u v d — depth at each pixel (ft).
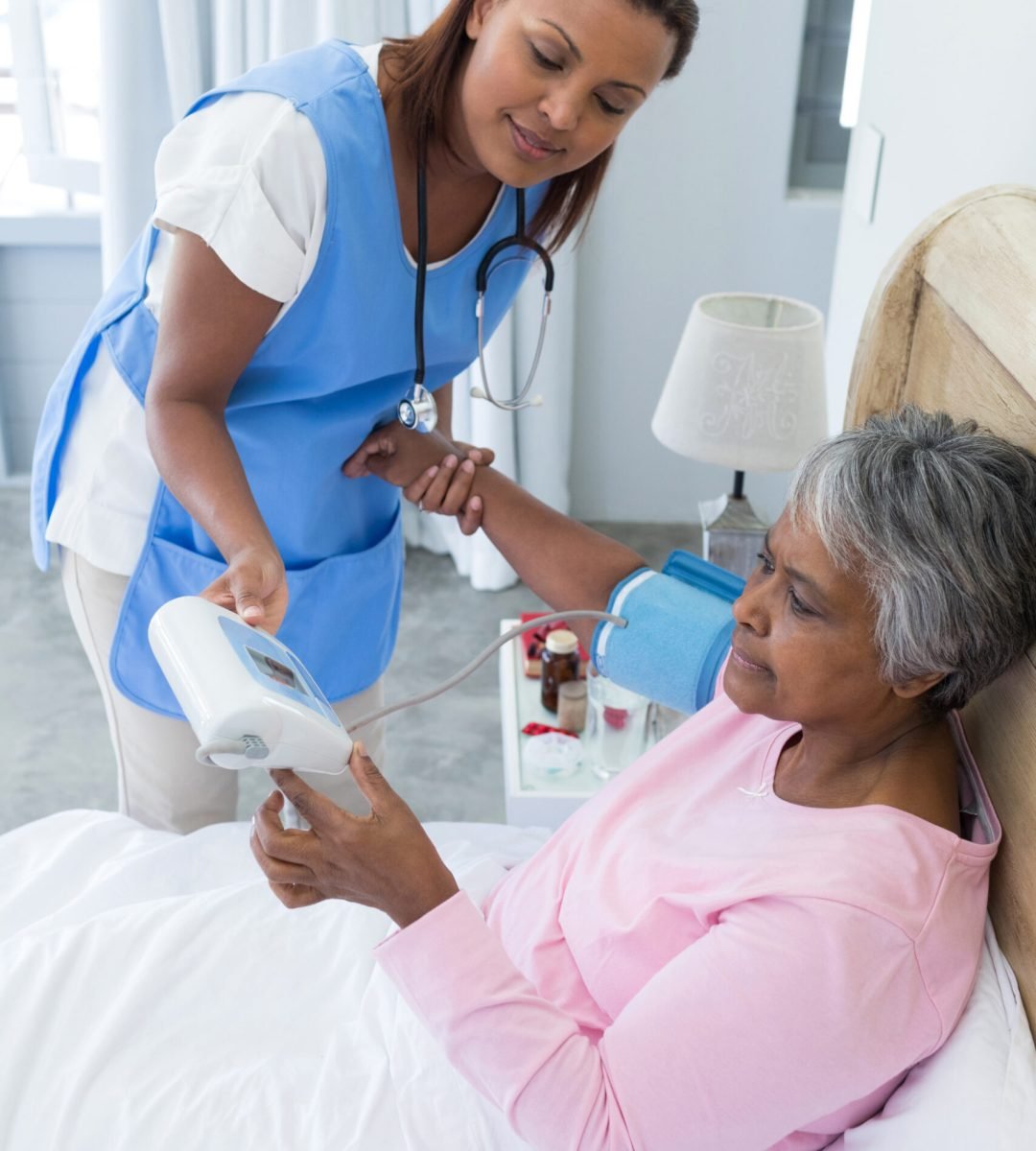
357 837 3.33
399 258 4.43
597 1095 3.22
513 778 6.12
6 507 11.27
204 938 4.28
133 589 5.03
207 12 9.35
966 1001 3.26
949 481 3.09
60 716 8.77
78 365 4.92
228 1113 3.79
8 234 10.43
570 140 4.00
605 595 4.71
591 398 10.98
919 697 3.38
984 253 4.05
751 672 3.48
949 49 5.72
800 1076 3.09
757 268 10.44
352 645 5.43
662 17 3.77
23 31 9.77
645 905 3.63
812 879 3.20
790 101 9.81
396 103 4.24
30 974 4.11
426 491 4.92
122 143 9.41
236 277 4.10
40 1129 3.74
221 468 4.16
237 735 3.22
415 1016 4.02
